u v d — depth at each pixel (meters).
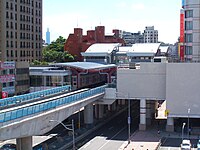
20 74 101.50
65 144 63.59
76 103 65.94
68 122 83.94
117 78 80.69
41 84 100.94
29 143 52.38
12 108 54.88
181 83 75.44
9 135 44.94
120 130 79.25
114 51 141.12
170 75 75.81
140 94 79.25
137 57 129.75
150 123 84.50
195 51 87.12
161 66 77.69
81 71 98.81
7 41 129.38
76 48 167.62
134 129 80.25
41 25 155.00
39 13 153.25
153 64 78.06
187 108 75.38
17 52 135.75
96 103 83.38
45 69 101.50
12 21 132.12
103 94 81.94
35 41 150.00
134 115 100.56
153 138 70.88
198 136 72.38
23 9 139.50
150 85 78.62
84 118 81.62
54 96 74.06
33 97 67.94
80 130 75.75
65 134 72.06
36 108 51.47
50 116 55.34
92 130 78.31
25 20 141.25
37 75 101.00
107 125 85.44
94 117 92.12
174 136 72.62
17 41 135.62
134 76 79.50
